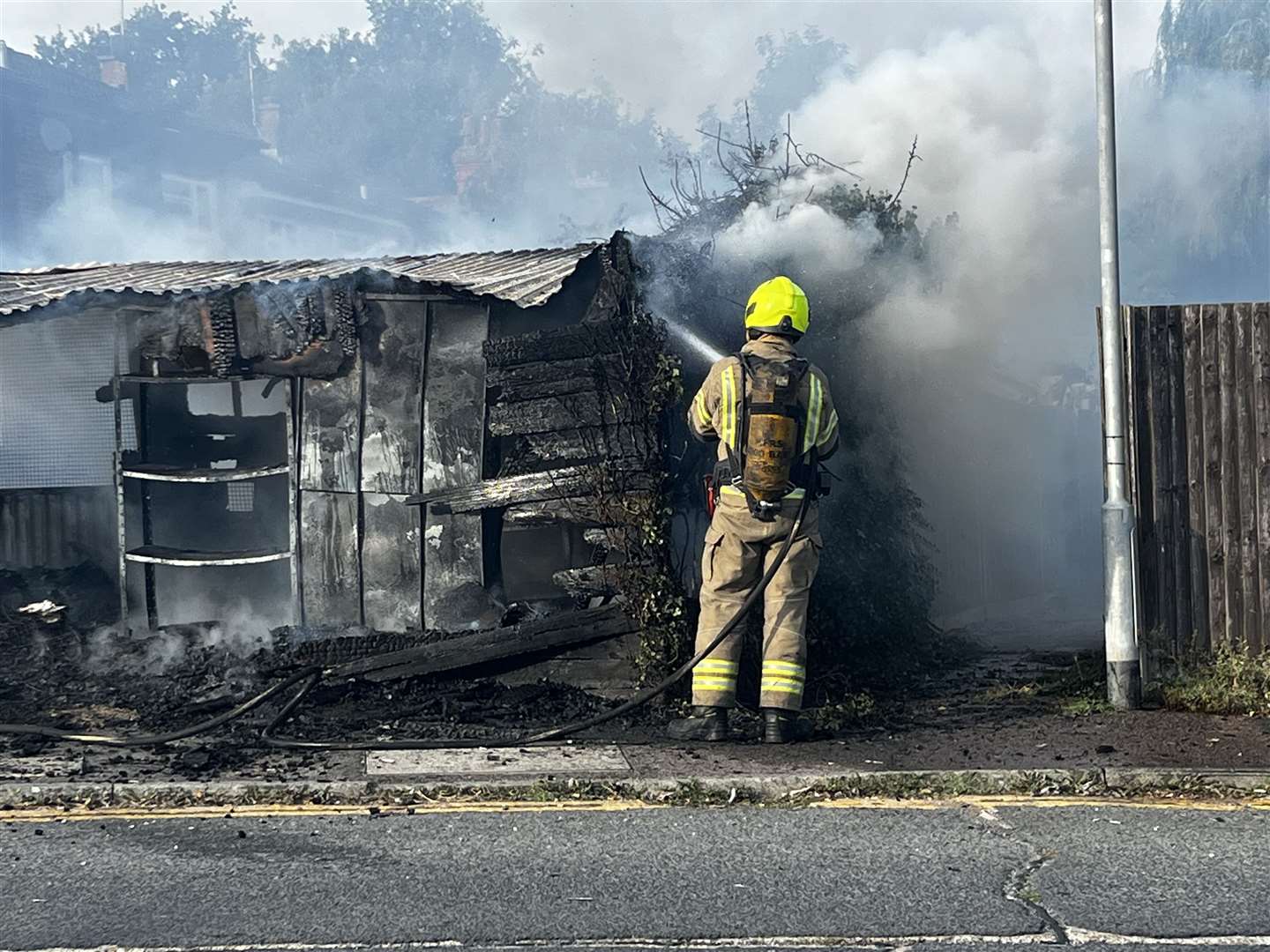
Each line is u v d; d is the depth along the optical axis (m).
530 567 9.02
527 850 5.34
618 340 8.30
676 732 7.20
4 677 8.67
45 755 6.80
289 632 9.17
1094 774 6.32
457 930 4.46
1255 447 8.06
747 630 7.99
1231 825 5.68
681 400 8.51
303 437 9.27
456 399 9.00
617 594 8.38
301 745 6.91
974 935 4.39
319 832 5.61
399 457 9.10
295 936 4.41
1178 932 4.41
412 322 9.12
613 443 8.34
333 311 9.18
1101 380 7.93
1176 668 8.04
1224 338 8.07
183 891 4.85
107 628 9.77
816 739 7.19
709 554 7.32
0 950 4.29
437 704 7.96
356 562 9.16
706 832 5.59
